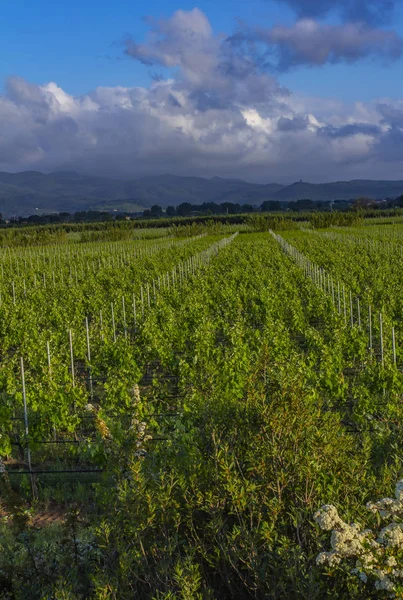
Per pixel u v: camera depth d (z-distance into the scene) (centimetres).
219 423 659
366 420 964
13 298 2311
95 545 584
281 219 9256
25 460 948
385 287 2272
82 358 1425
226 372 1098
